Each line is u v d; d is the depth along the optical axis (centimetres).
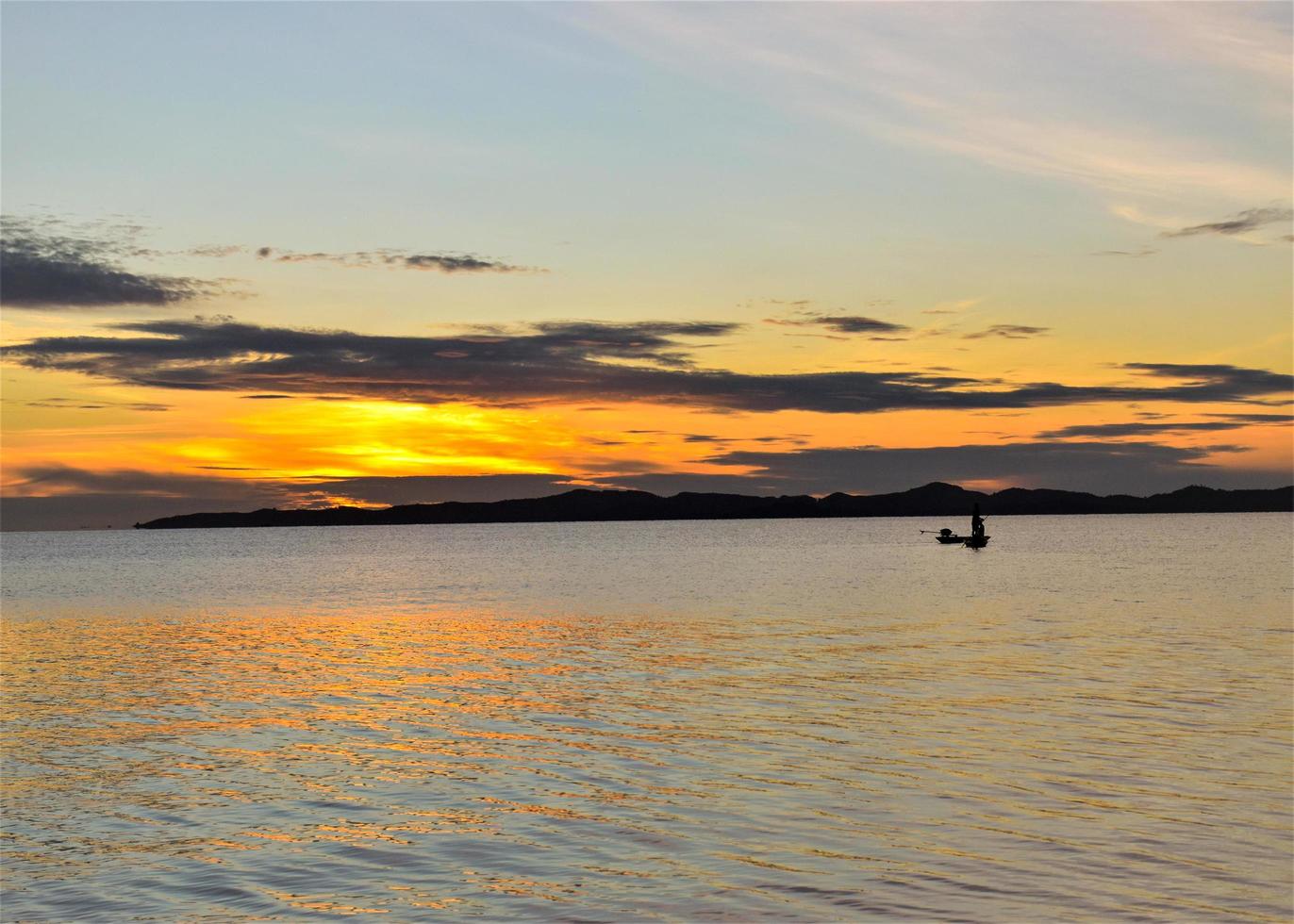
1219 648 4141
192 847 1862
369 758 2497
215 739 2745
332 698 3362
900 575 9456
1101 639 4500
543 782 2241
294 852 1823
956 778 2183
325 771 2375
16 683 3769
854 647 4369
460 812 2038
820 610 6119
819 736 2612
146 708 3219
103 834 1936
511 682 3625
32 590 9194
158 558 17500
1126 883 1594
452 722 2914
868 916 1505
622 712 3005
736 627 5253
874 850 1767
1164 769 2216
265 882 1691
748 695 3228
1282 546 15288
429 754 2523
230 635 5416
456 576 10662
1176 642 4356
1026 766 2270
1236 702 2945
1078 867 1659
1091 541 18500
